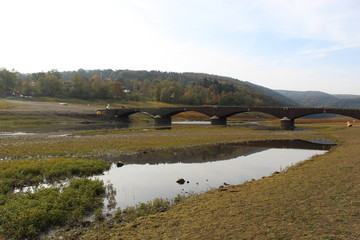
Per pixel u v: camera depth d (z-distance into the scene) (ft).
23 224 39.37
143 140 144.77
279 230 33.30
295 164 82.89
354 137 158.51
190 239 32.27
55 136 164.76
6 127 228.84
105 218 43.86
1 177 64.85
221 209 42.47
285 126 239.71
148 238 33.50
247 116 524.93
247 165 88.38
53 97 521.65
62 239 36.58
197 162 93.40
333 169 67.87
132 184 64.90
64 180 67.67
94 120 320.70
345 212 38.14
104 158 99.14
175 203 49.39
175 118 441.27
